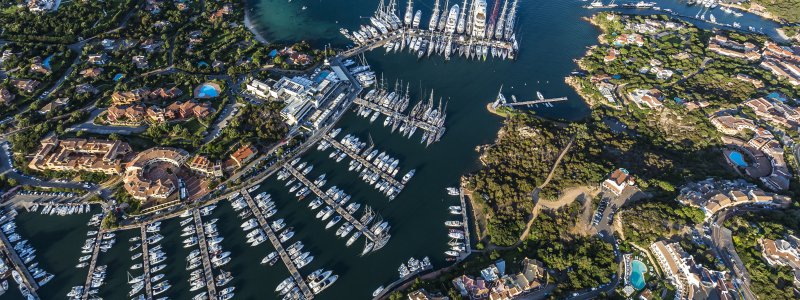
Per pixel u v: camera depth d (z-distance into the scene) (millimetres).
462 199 196375
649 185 190750
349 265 171250
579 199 189000
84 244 175125
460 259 173000
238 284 164000
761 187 191625
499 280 160500
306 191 196750
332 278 166000
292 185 199750
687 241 166000
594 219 179875
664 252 161125
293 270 168625
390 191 198000
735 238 165750
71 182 195875
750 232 165000
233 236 179250
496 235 177250
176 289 162125
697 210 173000
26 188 193125
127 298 159000
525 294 158000
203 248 174625
